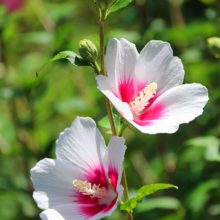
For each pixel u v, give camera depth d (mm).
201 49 1535
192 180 1427
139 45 1443
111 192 1084
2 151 1440
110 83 1069
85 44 1071
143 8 1479
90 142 1069
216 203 1380
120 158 1051
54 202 1066
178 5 1566
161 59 1083
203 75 1443
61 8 1652
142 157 1579
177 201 1295
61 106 1476
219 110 1462
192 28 1389
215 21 1442
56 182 1070
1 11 1538
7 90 1446
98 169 1080
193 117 1060
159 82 1086
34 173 1066
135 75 1090
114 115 1116
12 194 1442
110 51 1071
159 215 1375
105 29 1543
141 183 1567
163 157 1409
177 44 1544
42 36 1530
